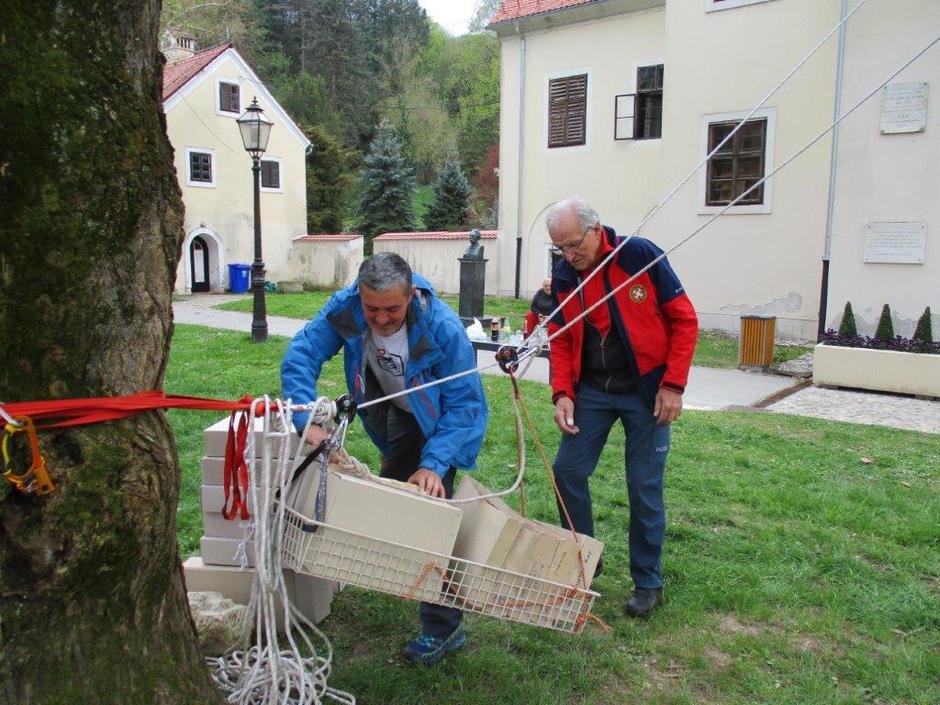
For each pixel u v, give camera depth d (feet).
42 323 5.72
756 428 24.16
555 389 11.18
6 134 5.25
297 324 53.42
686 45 49.49
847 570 12.86
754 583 12.32
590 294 10.66
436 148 179.52
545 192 67.05
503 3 68.08
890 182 37.42
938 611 11.51
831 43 44.37
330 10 184.34
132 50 6.03
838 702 9.21
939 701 9.33
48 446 5.73
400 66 195.83
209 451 10.27
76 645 5.94
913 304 37.50
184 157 81.05
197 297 78.54
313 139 123.54
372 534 7.70
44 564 5.61
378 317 8.44
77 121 5.56
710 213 49.52
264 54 180.14
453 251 76.28
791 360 40.14
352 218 138.10
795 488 17.29
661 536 11.25
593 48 62.69
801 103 45.70
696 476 18.07
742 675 9.79
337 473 7.78
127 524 5.99
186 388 27.96
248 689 8.04
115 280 6.10
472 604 8.21
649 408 10.82
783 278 47.39
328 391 28.91
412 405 9.15
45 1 5.41
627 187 62.28
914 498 16.92
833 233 39.11
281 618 10.33
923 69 36.19
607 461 19.04
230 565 10.46
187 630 7.15
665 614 11.26
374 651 10.14
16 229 5.44
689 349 10.51
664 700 9.25
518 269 69.26
